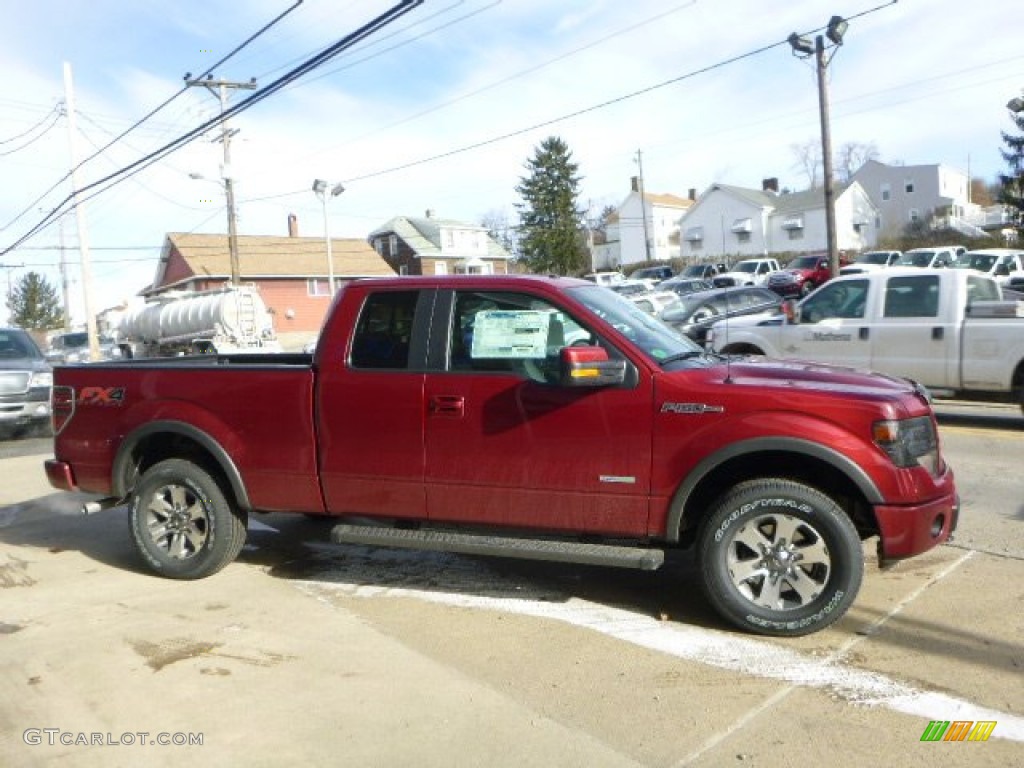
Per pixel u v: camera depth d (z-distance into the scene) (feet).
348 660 13.91
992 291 35.32
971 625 14.44
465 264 206.69
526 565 18.88
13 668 13.98
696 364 15.56
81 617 16.33
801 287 109.50
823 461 13.96
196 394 17.98
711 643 14.17
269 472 17.31
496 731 11.48
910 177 217.15
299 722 11.87
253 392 17.40
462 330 16.07
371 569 18.98
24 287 240.53
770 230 205.67
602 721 11.68
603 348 14.56
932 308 33.22
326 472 16.80
